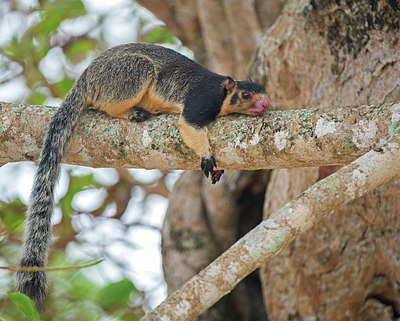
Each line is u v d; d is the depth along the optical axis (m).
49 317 13.03
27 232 8.22
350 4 9.94
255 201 14.03
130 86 9.23
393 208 9.67
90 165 8.61
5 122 8.53
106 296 12.02
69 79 15.16
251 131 7.64
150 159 8.20
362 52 9.91
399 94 9.31
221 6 15.48
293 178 11.53
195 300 5.06
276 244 5.34
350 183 5.77
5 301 12.59
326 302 11.34
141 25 16.52
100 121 8.50
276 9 14.21
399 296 10.45
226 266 5.21
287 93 11.51
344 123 7.09
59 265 13.70
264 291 12.27
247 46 14.73
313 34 10.67
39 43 14.79
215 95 8.86
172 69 9.39
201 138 7.91
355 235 10.77
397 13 9.24
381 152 6.03
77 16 14.79
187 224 14.45
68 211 14.09
